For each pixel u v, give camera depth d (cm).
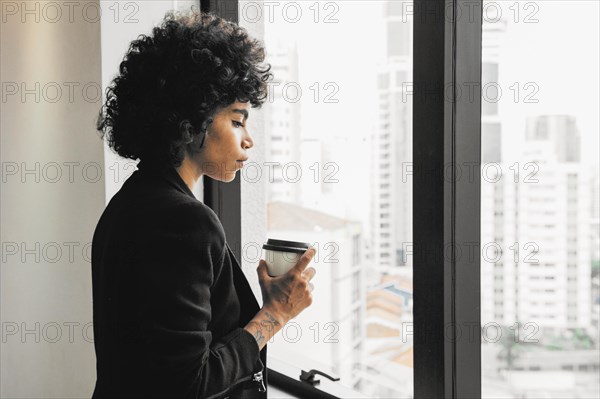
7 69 244
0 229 250
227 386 114
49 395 238
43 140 231
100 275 119
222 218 210
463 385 140
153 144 118
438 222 138
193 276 108
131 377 108
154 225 108
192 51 115
